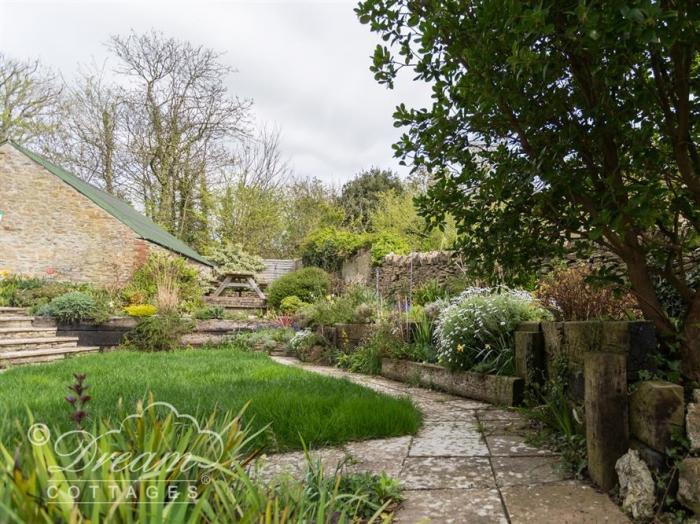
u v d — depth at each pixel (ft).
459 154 8.53
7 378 15.43
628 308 11.04
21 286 37.47
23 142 62.44
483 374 14.03
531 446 9.06
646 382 6.58
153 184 72.59
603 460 6.84
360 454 8.58
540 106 7.17
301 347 26.66
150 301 37.55
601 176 7.25
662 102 6.67
